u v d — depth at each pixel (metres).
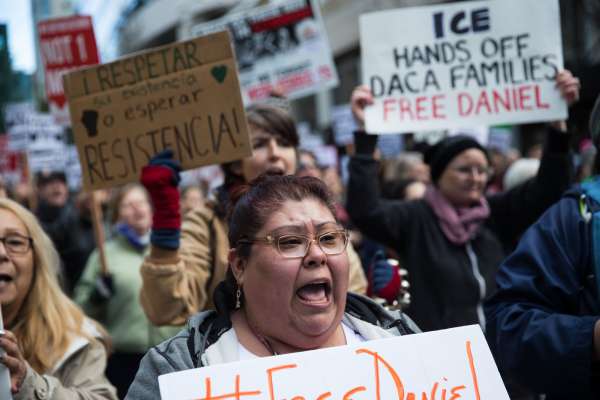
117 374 4.23
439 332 1.73
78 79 3.00
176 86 2.91
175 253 2.54
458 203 3.67
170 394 1.55
